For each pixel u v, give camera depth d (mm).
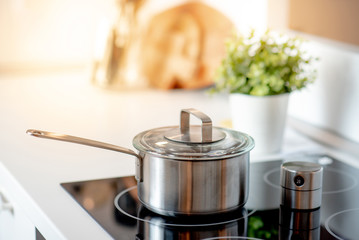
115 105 1698
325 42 1477
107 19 1884
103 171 1140
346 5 1379
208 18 1871
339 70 1394
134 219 896
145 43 1914
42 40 2037
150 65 1921
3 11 1960
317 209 964
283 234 854
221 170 865
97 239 821
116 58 1896
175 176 860
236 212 943
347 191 1060
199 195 864
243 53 1270
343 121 1407
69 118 1544
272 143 1282
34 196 992
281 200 976
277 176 1143
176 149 868
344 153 1299
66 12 2035
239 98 1266
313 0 1527
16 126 1459
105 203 963
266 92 1229
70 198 989
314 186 950
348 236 853
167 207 878
